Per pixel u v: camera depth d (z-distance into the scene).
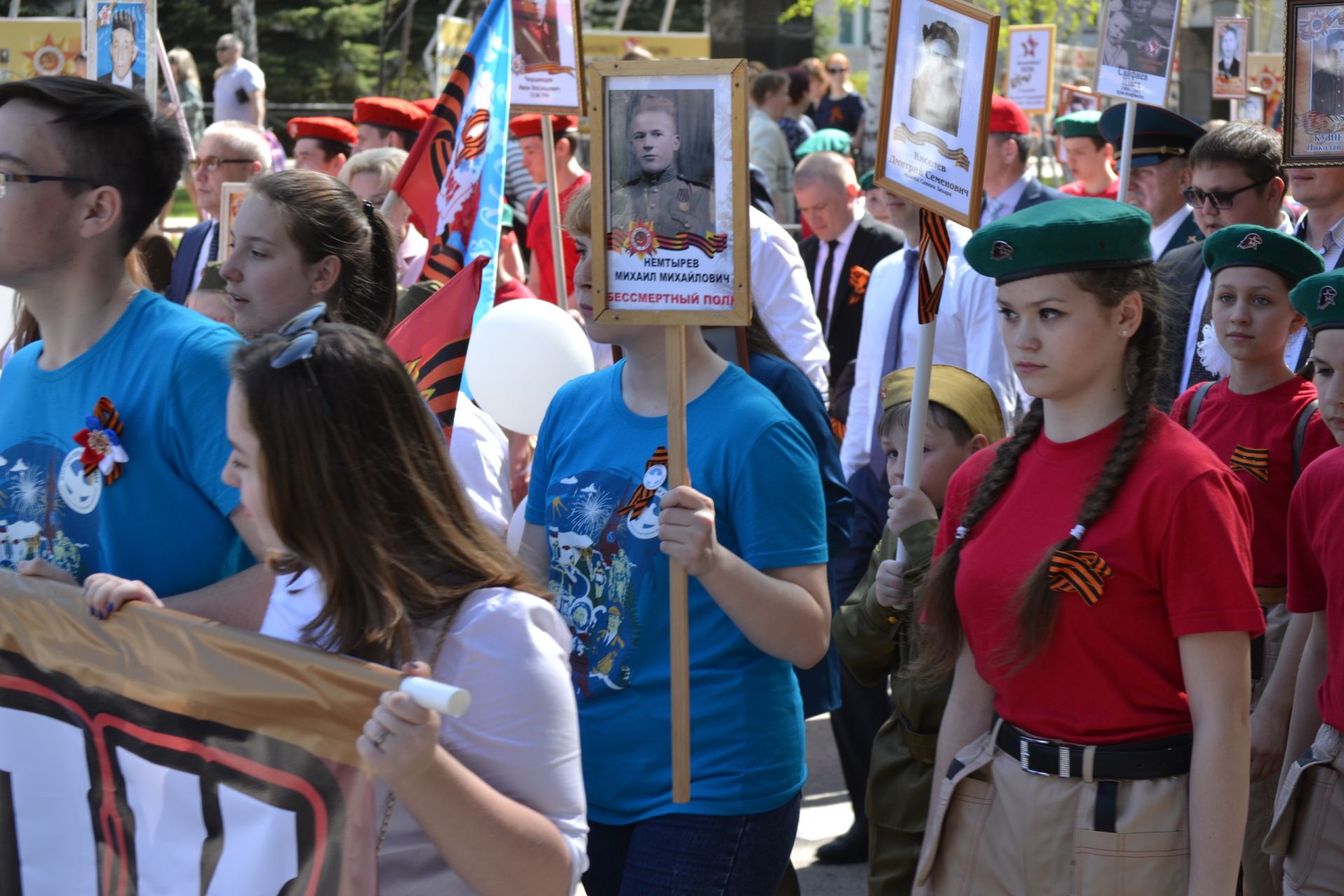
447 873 2.06
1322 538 3.08
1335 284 3.08
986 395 3.74
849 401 6.97
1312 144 4.28
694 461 2.80
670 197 2.59
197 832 2.16
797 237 11.12
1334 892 3.03
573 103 4.94
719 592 2.59
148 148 2.52
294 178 3.12
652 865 2.75
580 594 2.86
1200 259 4.83
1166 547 2.39
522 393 4.07
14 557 2.55
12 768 2.36
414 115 8.12
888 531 3.61
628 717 2.80
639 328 2.83
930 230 3.22
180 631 2.17
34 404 2.55
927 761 3.22
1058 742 2.49
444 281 4.33
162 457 2.46
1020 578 2.52
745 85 2.53
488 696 2.02
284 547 2.05
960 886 2.64
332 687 1.99
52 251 2.47
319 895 2.02
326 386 2.00
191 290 6.23
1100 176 8.73
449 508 2.10
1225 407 3.98
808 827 5.15
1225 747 2.36
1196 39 14.67
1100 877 2.44
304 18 26.38
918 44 3.18
